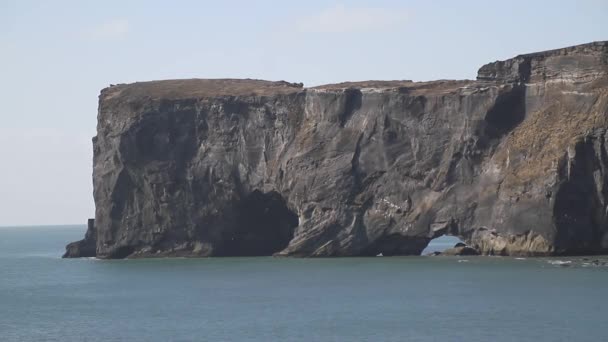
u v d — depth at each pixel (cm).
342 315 15400
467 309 15550
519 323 14238
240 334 14088
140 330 14762
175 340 13850
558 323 14150
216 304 17062
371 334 13812
